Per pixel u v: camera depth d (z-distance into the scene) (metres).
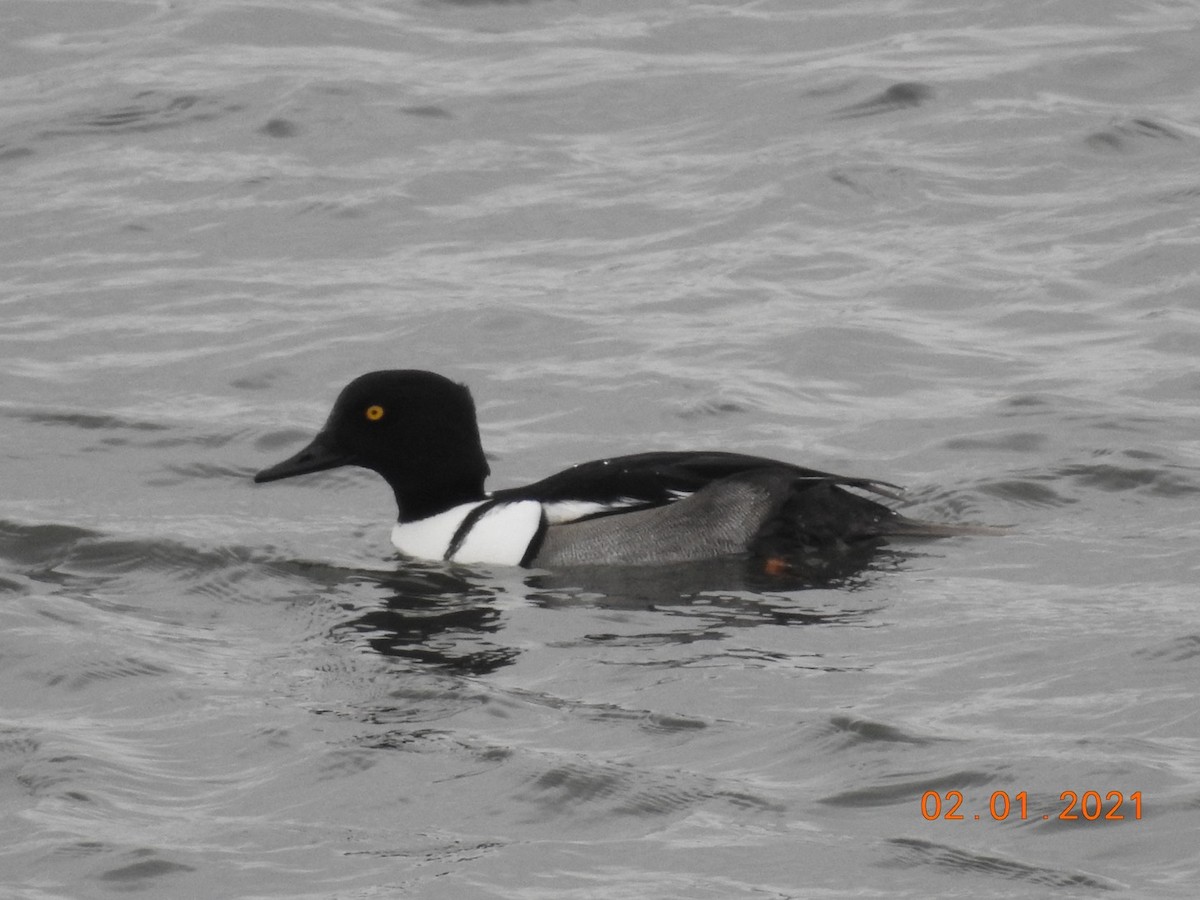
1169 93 22.09
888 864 8.70
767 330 17.12
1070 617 11.38
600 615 12.02
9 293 18.80
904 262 18.47
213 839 9.12
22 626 11.75
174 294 18.62
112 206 20.66
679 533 12.99
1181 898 8.30
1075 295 17.53
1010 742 9.70
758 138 21.53
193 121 22.59
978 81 22.41
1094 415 14.90
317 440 13.79
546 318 17.59
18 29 25.45
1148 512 13.29
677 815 9.22
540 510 13.30
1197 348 16.27
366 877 8.74
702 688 10.62
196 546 13.32
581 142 21.81
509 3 25.92
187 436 15.47
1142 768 9.33
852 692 10.47
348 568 13.14
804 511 13.00
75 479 14.76
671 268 18.66
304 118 22.41
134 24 25.53
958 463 14.31
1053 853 8.71
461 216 20.14
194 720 10.44
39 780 9.70
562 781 9.52
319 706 10.59
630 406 15.82
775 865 8.73
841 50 23.83
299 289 18.59
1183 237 18.47
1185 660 10.60
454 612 12.20
